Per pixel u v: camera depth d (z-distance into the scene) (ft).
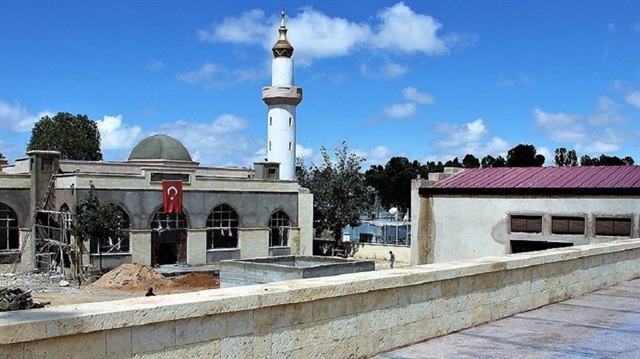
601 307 41.22
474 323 35.37
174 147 204.33
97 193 147.13
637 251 55.26
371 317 29.19
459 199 104.58
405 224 214.48
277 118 219.20
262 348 24.73
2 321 18.62
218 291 24.79
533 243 99.14
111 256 148.66
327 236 238.27
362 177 213.05
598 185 90.99
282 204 183.42
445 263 35.76
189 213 163.53
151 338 21.48
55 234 155.43
